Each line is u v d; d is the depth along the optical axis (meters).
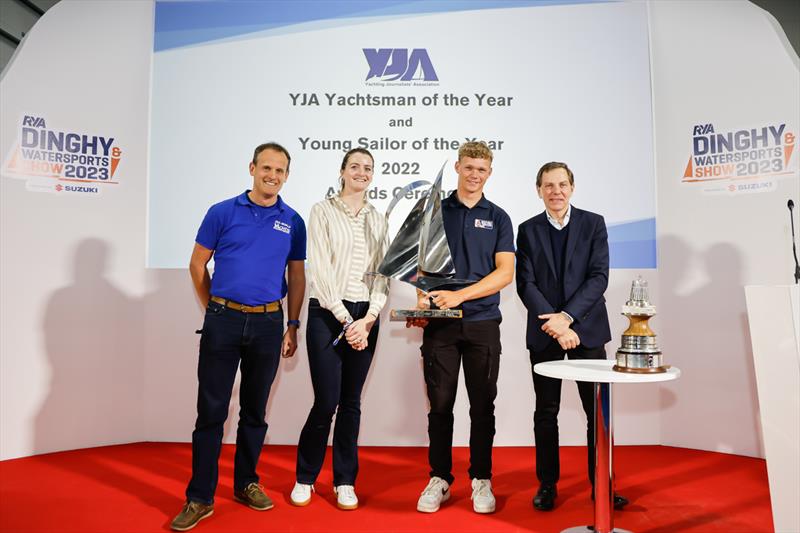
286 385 3.31
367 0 3.46
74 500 2.29
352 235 2.24
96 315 3.17
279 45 3.44
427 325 2.30
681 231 3.21
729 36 3.12
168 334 3.32
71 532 1.97
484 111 3.41
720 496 2.37
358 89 3.43
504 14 3.45
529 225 2.46
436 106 3.42
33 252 3.00
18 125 2.98
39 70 3.06
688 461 2.90
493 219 2.36
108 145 3.24
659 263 3.28
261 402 2.24
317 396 2.20
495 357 2.23
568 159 3.38
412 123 3.41
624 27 3.41
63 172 3.10
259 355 2.19
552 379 2.31
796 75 2.90
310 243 2.23
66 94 3.12
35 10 3.55
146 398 3.30
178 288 3.33
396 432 3.29
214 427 2.12
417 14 3.45
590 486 2.52
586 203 3.36
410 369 3.30
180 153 3.38
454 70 3.43
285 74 3.43
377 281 2.27
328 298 2.13
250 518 2.10
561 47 3.43
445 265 2.26
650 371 1.69
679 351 3.20
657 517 2.14
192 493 2.08
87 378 3.14
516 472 2.75
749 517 2.13
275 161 2.17
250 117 3.41
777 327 1.65
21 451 2.93
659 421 3.27
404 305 3.30
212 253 2.28
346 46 3.45
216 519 2.09
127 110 3.31
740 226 3.03
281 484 2.54
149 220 3.35
